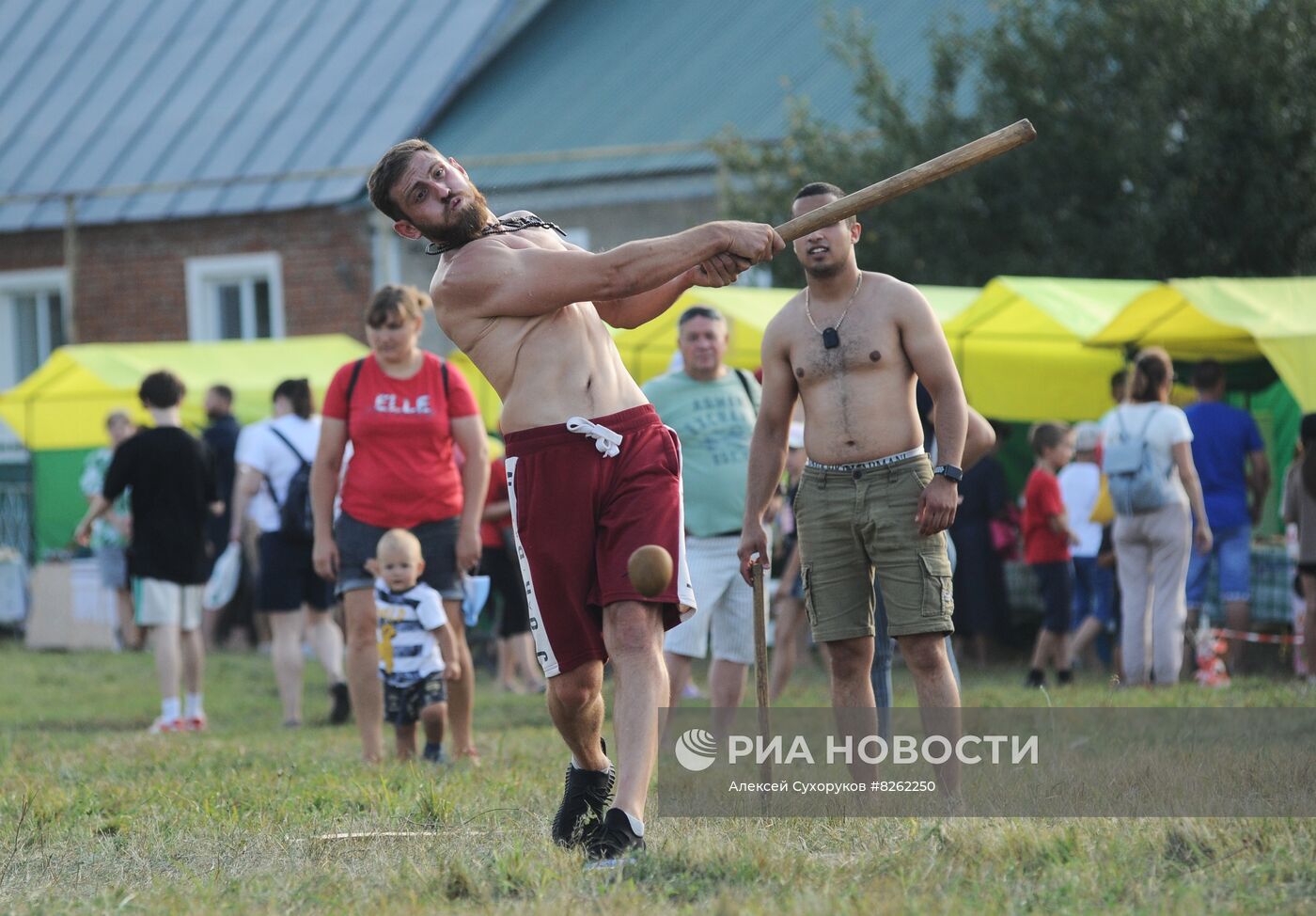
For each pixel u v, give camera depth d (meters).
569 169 67.50
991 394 46.31
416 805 16.88
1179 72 54.91
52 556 54.09
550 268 13.53
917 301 16.83
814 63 69.50
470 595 23.81
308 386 31.91
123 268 75.00
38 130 80.12
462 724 23.05
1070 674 34.72
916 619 16.53
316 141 73.81
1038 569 34.59
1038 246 55.12
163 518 30.59
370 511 22.59
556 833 14.63
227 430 46.97
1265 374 45.72
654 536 13.60
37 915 12.28
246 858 14.51
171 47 82.50
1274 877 12.18
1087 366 46.22
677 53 74.19
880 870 12.62
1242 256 55.75
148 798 18.33
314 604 31.73
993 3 58.50
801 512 17.30
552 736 25.73
